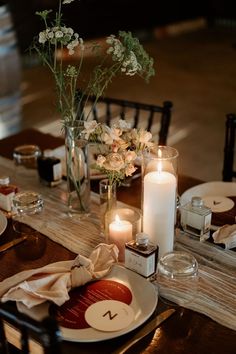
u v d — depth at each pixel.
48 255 0.98
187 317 0.81
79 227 1.07
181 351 0.75
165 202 0.92
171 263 0.87
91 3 4.50
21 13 4.04
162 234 0.94
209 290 0.87
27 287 0.82
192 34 5.20
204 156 2.59
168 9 5.15
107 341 0.76
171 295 0.85
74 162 1.07
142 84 3.68
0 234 1.02
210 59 4.33
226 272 0.92
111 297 0.84
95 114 1.59
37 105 3.29
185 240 1.02
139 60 0.98
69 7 4.34
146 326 0.79
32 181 1.28
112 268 0.91
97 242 1.02
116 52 0.94
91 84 1.02
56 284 0.83
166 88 3.62
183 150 2.66
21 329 0.61
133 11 4.86
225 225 1.03
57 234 1.04
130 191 1.21
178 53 4.52
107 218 0.97
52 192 1.22
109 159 0.92
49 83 3.72
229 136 1.34
